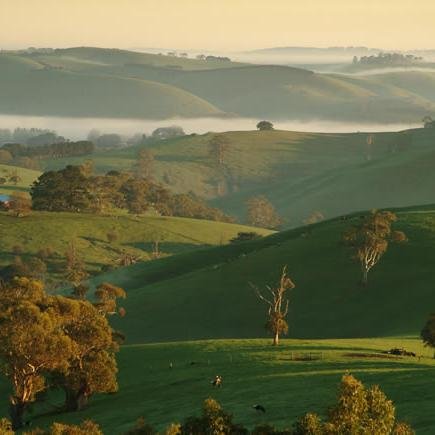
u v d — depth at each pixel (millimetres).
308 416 116188
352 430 109500
